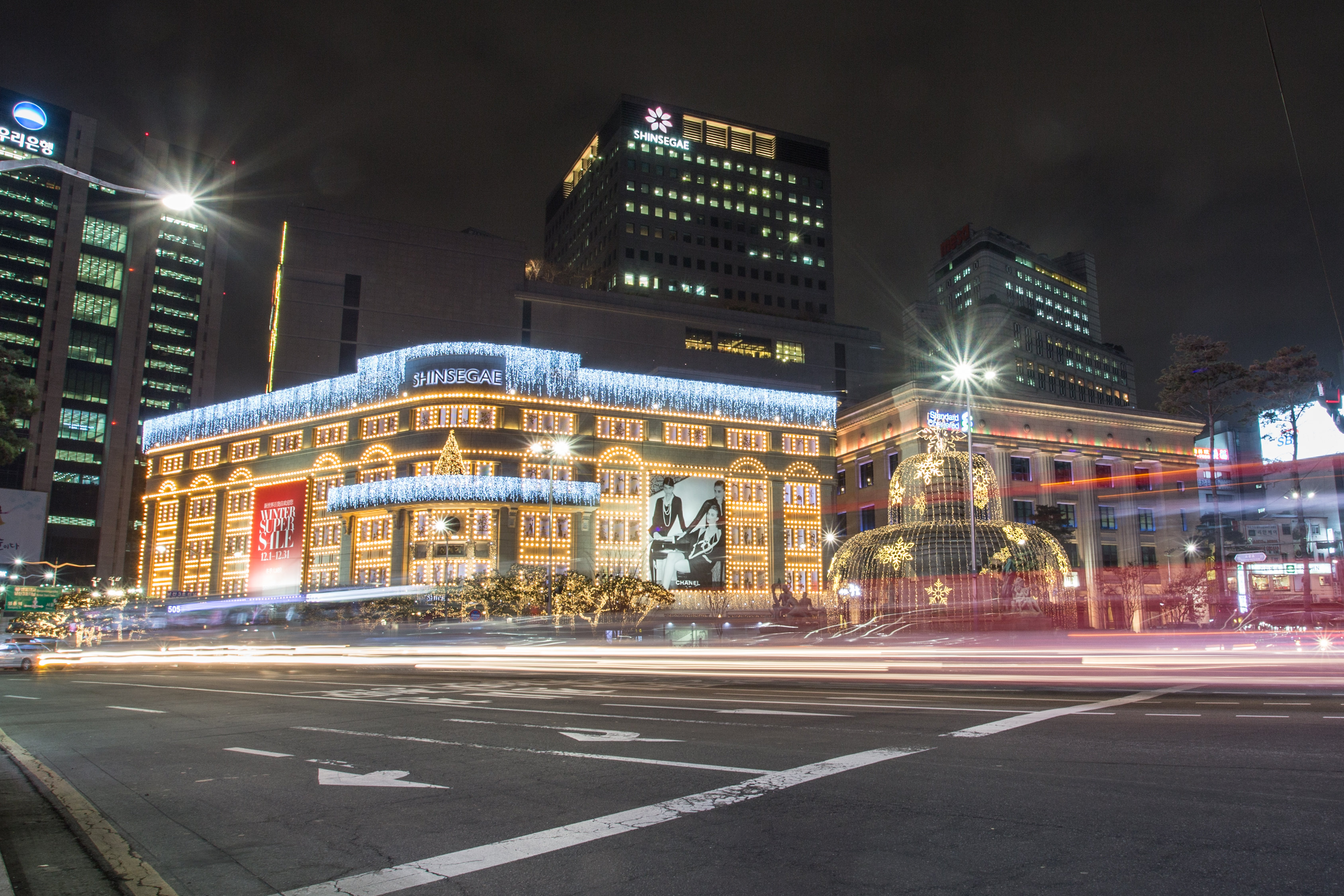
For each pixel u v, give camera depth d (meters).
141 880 6.29
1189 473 93.06
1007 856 6.18
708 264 136.25
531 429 72.69
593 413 75.25
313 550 75.94
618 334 104.38
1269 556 64.62
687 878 5.93
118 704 18.81
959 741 10.89
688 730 12.52
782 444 82.88
